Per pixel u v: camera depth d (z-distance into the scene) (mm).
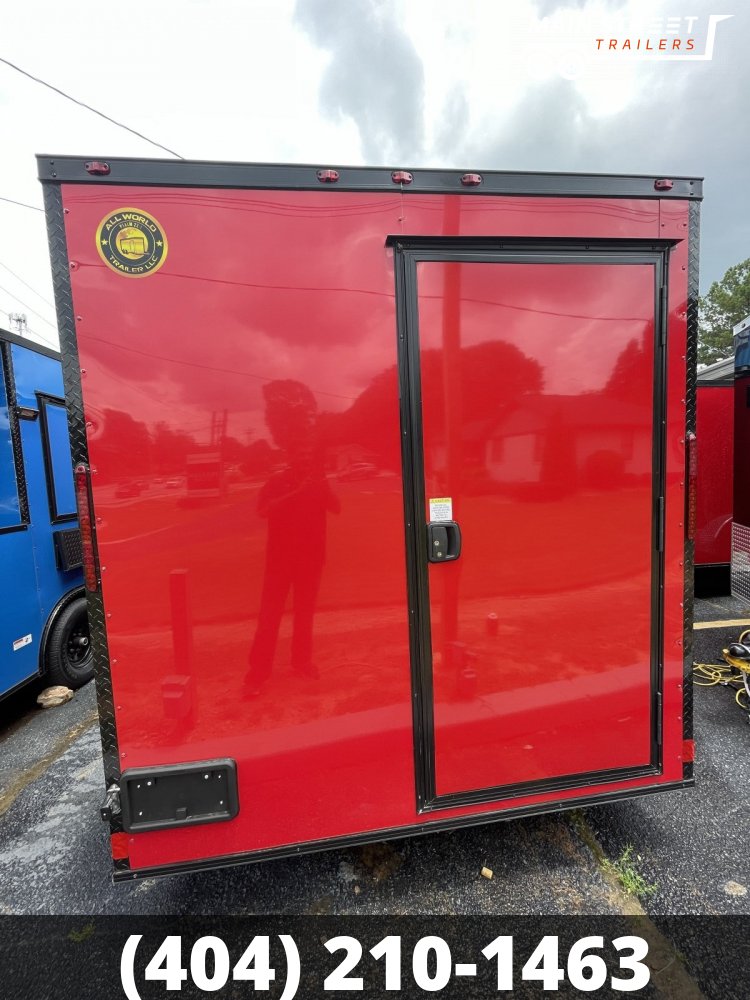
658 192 1667
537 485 1664
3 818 2254
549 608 1711
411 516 1585
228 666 1526
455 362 1574
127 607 1466
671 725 1852
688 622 1837
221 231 1426
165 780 1519
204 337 1438
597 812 2133
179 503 1462
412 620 1614
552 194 1592
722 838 1976
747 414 3998
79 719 3154
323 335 1495
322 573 1549
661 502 1770
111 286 1393
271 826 1596
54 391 3443
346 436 1528
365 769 1631
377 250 1503
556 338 1636
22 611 3049
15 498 3021
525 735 1732
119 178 1374
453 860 1900
